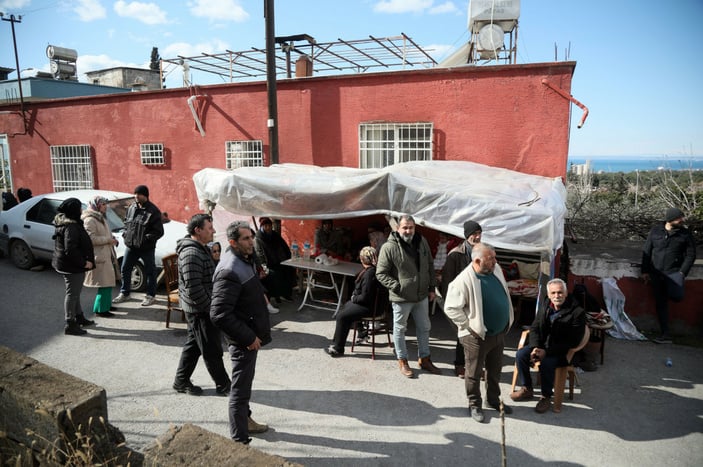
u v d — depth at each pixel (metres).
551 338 4.54
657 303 6.42
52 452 2.68
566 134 7.62
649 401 4.78
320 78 9.12
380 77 8.70
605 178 16.77
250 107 9.98
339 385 5.00
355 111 9.01
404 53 10.45
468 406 4.51
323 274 8.23
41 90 14.51
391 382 5.09
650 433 4.20
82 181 12.60
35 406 2.77
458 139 8.29
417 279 5.07
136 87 17.88
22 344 5.87
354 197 5.97
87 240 6.13
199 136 10.65
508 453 3.85
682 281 6.20
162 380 5.02
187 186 11.00
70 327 6.14
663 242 6.30
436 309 7.73
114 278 6.89
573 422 4.37
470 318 4.20
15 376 3.08
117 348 5.82
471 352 4.25
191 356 4.64
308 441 3.96
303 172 6.88
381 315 5.71
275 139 9.17
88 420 2.84
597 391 4.98
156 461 2.37
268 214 6.52
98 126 12.01
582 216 10.62
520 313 7.15
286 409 4.48
